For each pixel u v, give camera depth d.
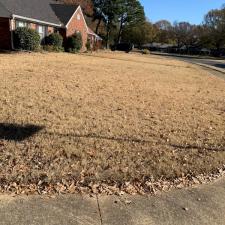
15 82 11.70
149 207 4.64
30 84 11.62
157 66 27.17
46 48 29.48
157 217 4.43
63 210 4.41
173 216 4.48
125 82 14.80
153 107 10.27
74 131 7.21
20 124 7.34
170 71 23.39
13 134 6.74
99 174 5.36
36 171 5.25
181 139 7.41
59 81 12.91
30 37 26.30
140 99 11.27
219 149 7.00
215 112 10.47
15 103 8.97
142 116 9.05
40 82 12.23
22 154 5.86
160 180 5.41
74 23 36.56
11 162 5.53
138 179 5.35
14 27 26.97
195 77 21.12
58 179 5.09
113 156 6.10
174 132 7.88
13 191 4.73
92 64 21.95
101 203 4.63
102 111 9.12
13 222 4.10
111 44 69.56
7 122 7.38
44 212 4.34
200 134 7.93
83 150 6.25
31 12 30.22
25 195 4.66
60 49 32.00
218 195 5.11
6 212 4.27
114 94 11.63
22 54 23.77
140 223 4.28
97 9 67.62
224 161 6.36
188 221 4.40
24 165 5.45
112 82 14.34
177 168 5.84
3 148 6.05
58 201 4.59
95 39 50.53
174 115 9.54
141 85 14.45
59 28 34.59
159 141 7.12
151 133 7.62
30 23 29.81
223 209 4.75
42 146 6.25
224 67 38.72
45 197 4.66
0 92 9.99
